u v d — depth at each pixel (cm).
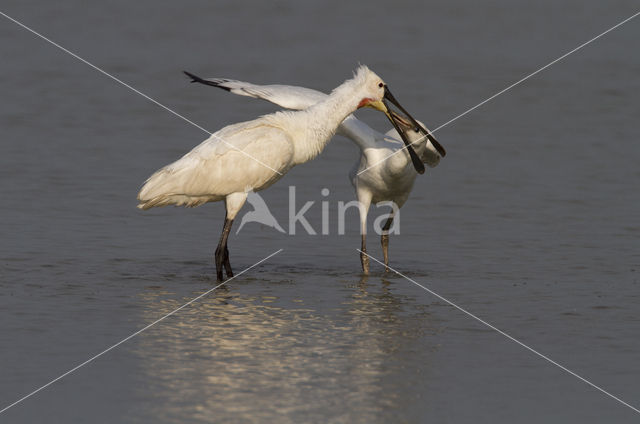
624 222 1756
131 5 4441
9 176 1988
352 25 4216
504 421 875
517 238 1647
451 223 1750
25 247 1509
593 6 4644
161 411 879
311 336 1106
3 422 855
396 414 884
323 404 902
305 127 1459
